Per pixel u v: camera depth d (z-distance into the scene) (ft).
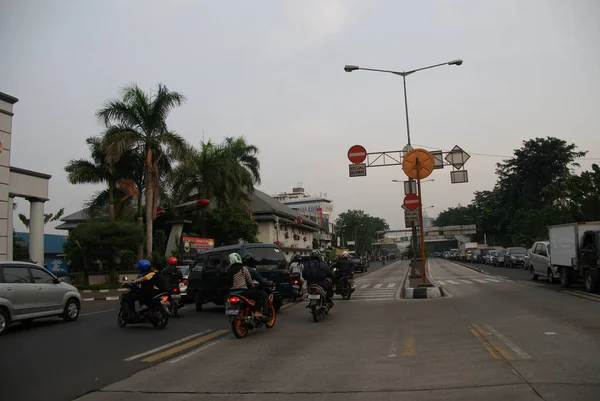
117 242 93.20
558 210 153.38
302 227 217.77
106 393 21.07
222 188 124.98
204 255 54.03
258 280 36.86
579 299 48.67
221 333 37.06
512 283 74.13
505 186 250.16
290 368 24.64
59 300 44.75
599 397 17.63
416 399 18.43
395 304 52.49
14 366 26.50
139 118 97.50
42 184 90.17
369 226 422.00
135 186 109.40
